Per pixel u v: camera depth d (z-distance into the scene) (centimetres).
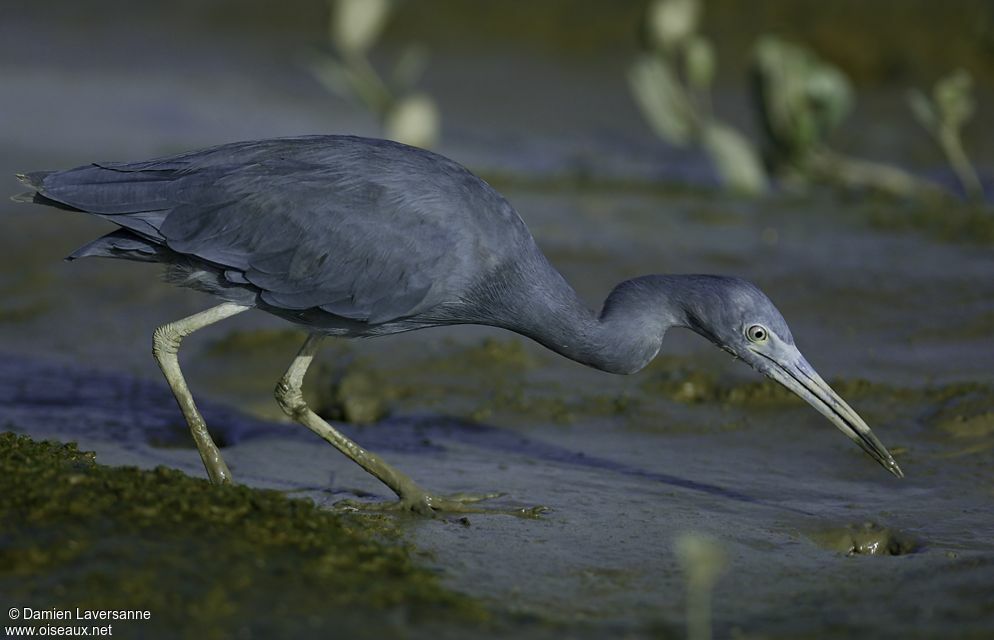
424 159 1060
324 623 746
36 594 761
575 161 2186
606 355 1048
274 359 1424
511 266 1040
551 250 1683
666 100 2062
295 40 2984
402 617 765
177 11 3147
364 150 1061
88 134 2259
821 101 2044
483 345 1436
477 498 1062
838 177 2067
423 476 1125
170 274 1084
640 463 1164
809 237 1781
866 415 1248
